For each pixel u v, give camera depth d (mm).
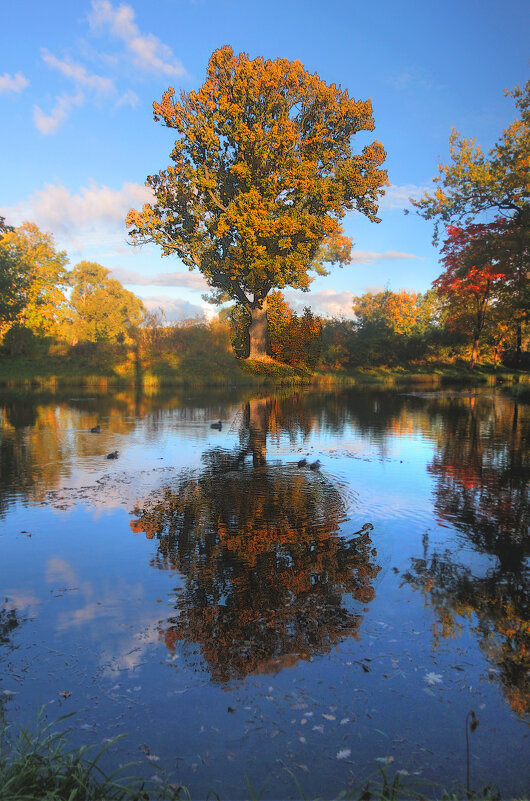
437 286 48000
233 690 3582
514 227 31281
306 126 39156
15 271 49875
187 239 40281
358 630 4355
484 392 34531
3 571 5578
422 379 49656
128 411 22172
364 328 61469
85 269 92438
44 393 32250
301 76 37031
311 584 5242
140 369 42969
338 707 3410
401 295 84438
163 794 2686
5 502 8203
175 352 46594
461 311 50656
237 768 2922
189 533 6785
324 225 36719
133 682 3666
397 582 5297
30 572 5551
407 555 6039
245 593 5051
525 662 3912
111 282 92750
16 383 38469
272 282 39094
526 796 2705
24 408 23344
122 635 4277
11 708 3389
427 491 8930
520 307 34500
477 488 9156
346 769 2914
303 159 37156
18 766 2750
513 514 7645
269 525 7094
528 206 30359
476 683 3662
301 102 37938
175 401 27047
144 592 5066
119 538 6582
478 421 18750
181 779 2836
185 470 10547
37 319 63750
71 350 47969
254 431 16172
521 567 5707
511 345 57906
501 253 30812
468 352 58469
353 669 3818
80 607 4758
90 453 12422
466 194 31953
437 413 21453
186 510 7793
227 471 10461
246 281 38062
